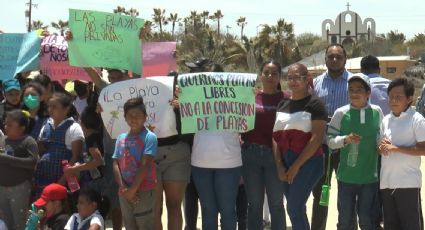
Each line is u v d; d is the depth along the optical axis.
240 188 7.35
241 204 7.42
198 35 64.81
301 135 6.12
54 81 8.83
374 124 6.43
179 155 6.56
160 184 6.50
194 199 7.25
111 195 7.07
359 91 6.42
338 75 7.59
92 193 6.39
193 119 6.49
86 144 6.89
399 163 6.17
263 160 6.45
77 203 6.58
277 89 6.79
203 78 6.55
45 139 6.89
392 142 6.21
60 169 6.83
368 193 6.47
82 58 7.25
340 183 6.55
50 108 6.86
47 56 8.74
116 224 7.22
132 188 5.96
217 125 6.45
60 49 8.72
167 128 6.57
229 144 6.41
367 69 8.34
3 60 9.02
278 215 6.49
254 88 6.52
